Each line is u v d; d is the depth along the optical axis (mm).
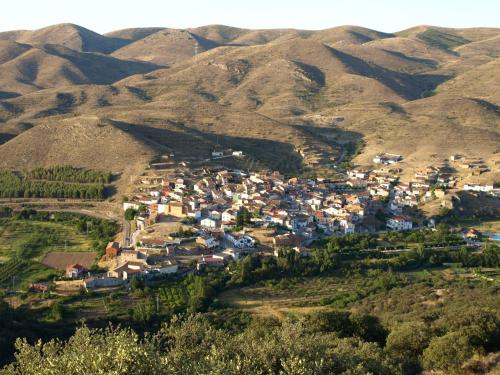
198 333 77438
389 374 76188
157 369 52156
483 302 136125
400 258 191875
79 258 198250
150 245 191625
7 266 189750
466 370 79750
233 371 58531
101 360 51281
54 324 132750
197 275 170375
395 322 112375
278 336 75438
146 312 137875
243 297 159250
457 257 195250
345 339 90062
